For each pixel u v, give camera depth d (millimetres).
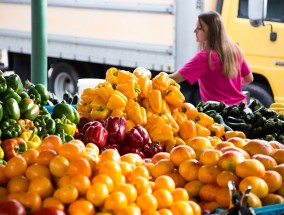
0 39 12961
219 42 7461
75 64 12234
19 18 12555
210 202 3902
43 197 3488
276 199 3861
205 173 3949
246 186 3805
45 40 8461
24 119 5113
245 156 4184
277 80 10242
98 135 4941
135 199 3533
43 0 8336
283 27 10148
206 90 7684
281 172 4043
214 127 5664
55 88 12578
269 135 5848
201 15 7543
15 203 3213
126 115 5438
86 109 5660
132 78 5633
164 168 4105
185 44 10195
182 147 4176
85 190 3467
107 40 11188
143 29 10680
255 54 10383
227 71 7465
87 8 11383
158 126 5379
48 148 3932
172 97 5605
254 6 9047
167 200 3590
